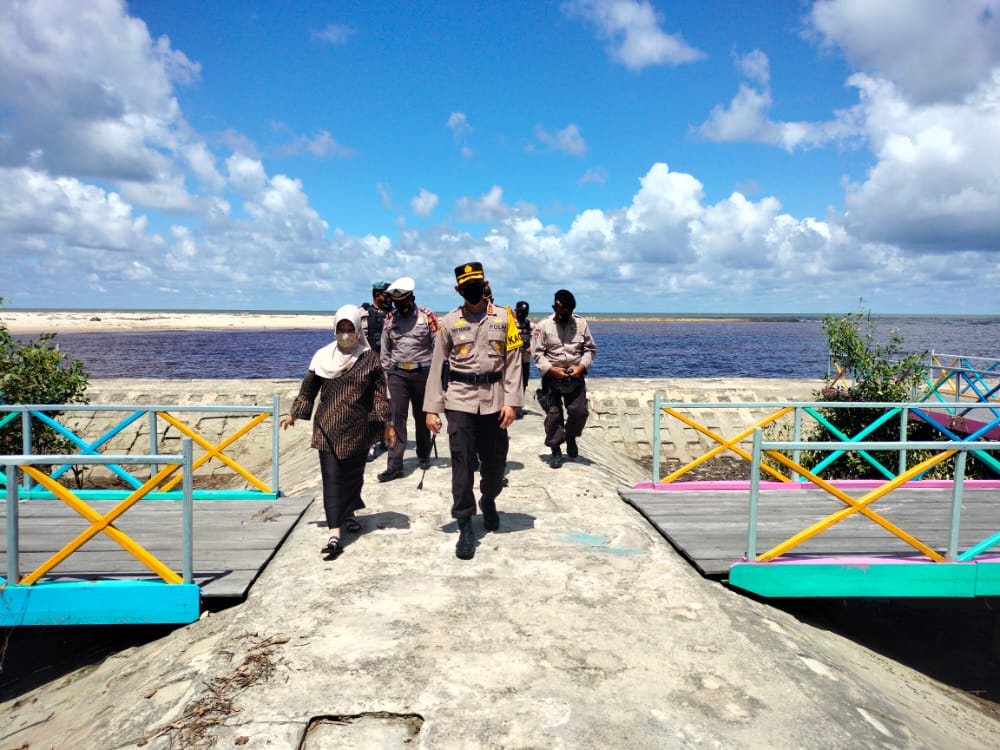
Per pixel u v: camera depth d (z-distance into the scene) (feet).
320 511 21.12
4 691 14.10
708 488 23.73
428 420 16.93
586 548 17.43
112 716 10.75
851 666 13.62
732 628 13.23
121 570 15.65
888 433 32.68
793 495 22.94
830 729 10.06
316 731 9.64
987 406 27.09
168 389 45.47
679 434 43.55
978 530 19.01
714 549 17.19
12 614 14.02
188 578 14.47
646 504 21.62
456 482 16.48
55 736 11.13
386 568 15.89
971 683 16.46
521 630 12.73
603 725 9.77
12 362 29.48
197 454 40.22
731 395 46.65
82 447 22.33
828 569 15.66
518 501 21.97
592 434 42.63
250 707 10.18
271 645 12.10
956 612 19.70
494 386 16.55
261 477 35.04
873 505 21.76
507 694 10.52
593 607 13.87
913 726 11.15
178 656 12.50
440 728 9.62
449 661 11.50
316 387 17.19
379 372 16.94
